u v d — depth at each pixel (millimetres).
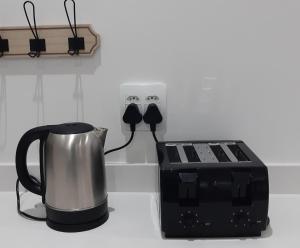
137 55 963
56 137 798
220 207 770
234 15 933
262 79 967
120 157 1024
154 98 971
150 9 937
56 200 815
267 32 939
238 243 777
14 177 1031
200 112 993
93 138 823
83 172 805
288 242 780
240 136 1005
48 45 945
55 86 990
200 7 931
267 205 769
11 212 927
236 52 954
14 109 1007
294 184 1009
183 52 957
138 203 968
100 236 810
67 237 806
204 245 771
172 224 779
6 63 978
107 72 976
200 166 771
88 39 942
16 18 950
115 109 998
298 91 970
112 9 939
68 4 941
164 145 936
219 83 973
